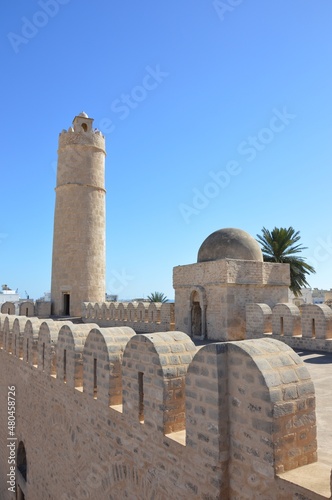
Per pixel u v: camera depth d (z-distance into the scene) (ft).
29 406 37.86
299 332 49.67
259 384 13.20
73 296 107.65
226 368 14.57
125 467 20.34
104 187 117.08
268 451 12.75
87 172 112.37
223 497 14.07
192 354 18.65
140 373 19.47
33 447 36.01
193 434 15.44
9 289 192.34
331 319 46.03
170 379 17.62
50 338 32.83
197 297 65.10
